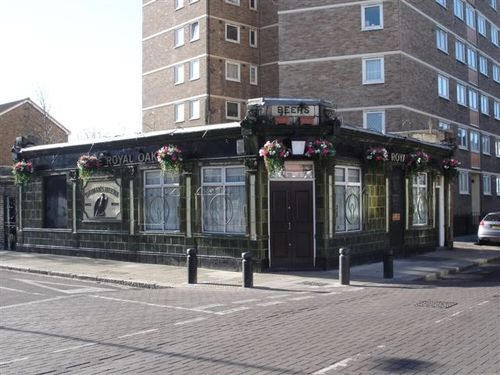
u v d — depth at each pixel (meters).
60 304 11.21
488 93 45.50
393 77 32.75
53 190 21.36
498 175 46.62
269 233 15.78
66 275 15.98
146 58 47.19
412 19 34.06
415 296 11.90
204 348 7.52
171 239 17.52
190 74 43.06
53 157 20.95
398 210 19.72
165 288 13.65
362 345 7.59
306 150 15.34
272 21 44.72
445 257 19.73
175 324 9.12
